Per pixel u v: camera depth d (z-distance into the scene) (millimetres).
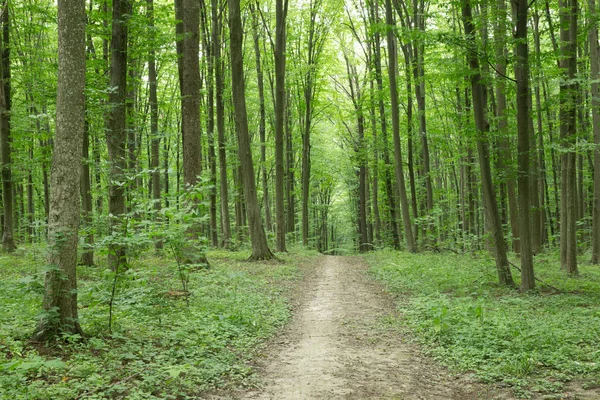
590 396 5453
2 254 16656
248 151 19922
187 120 15375
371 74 28047
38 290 6777
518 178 12430
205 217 8852
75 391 4957
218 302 10203
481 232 33469
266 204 33812
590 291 12086
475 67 12570
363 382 6137
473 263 17547
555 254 20672
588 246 24828
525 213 12359
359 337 8484
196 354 6770
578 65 21297
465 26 12680
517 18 12062
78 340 6660
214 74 23703
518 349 7035
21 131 17125
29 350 6098
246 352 7348
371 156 30406
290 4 29812
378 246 35000
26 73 17562
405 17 24562
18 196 28422
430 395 5730
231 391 5703
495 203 13203
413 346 7891
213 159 26625
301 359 7148
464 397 5719
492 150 13555
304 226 31609
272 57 31016
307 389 5852
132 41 14836
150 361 6305
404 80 26188
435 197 32938
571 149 12945
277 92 23859
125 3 13016
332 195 56906
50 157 17297
